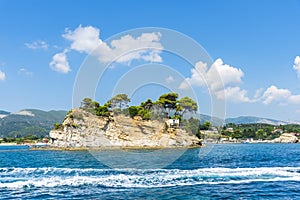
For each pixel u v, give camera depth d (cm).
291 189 2856
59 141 11756
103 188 2844
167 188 2859
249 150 10562
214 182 3131
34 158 7044
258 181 3194
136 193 2669
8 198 2506
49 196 2561
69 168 4141
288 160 5972
